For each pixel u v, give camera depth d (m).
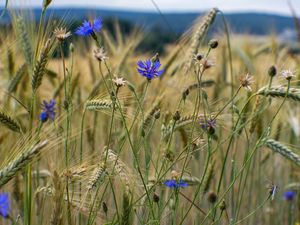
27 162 0.93
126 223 1.04
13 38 1.45
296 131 1.85
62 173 1.05
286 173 1.95
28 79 1.60
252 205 1.73
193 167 1.57
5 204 1.08
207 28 1.49
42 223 1.17
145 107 1.48
